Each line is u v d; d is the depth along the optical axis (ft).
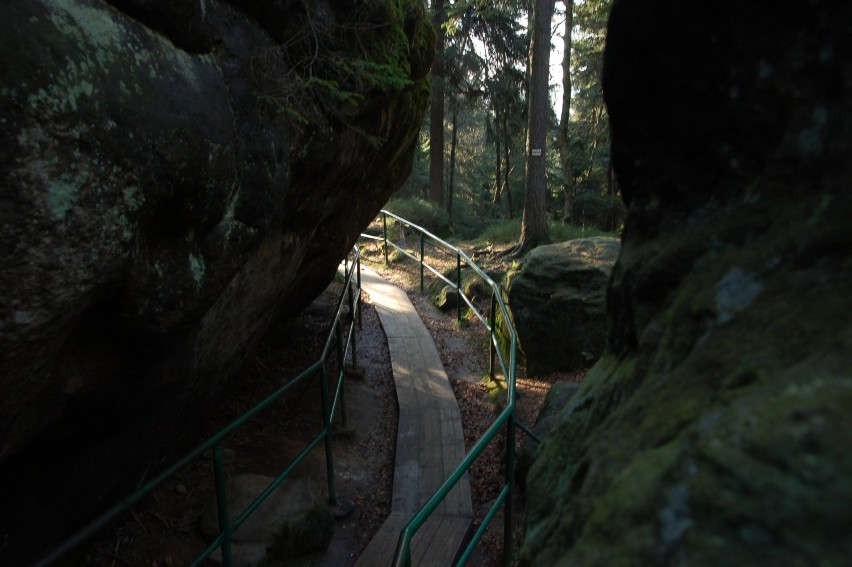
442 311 27.58
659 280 4.18
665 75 4.44
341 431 16.28
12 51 4.80
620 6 4.65
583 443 4.23
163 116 6.42
